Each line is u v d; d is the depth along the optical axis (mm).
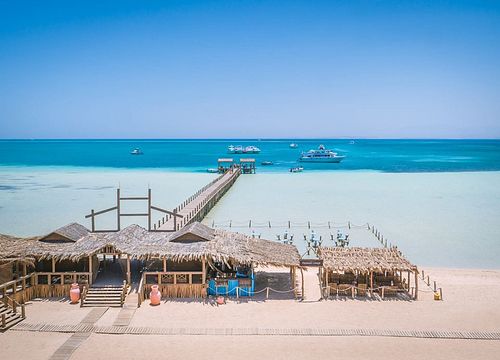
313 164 165875
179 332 26453
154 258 33281
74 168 141875
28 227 57312
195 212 57812
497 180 109000
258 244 36250
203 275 32250
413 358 23484
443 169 142000
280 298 32594
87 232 36688
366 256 35219
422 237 52375
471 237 52312
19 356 23297
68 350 24047
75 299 30906
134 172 128875
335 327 27406
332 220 61875
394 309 30547
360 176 119562
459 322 28281
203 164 162500
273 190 91312
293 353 24016
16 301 29281
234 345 24906
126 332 26266
